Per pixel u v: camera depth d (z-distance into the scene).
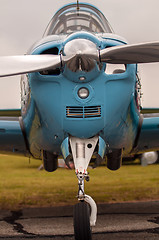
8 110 10.52
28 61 5.20
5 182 14.88
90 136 5.46
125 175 16.62
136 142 7.16
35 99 5.33
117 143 5.93
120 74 5.23
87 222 5.28
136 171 18.25
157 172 17.72
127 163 19.97
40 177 16.72
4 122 6.99
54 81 5.19
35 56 5.24
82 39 5.02
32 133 6.08
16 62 5.21
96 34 5.43
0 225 6.80
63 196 10.64
